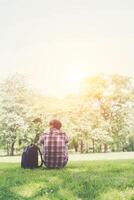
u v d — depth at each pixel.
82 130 31.72
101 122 32.56
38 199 7.61
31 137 28.95
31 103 30.27
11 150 29.02
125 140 33.09
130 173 10.02
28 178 9.29
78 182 8.66
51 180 9.01
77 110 31.98
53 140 11.13
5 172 10.54
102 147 32.47
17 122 29.08
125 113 33.25
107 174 9.80
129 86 32.97
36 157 11.34
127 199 7.50
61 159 11.17
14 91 29.88
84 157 18.98
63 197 7.70
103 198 7.59
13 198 7.70
